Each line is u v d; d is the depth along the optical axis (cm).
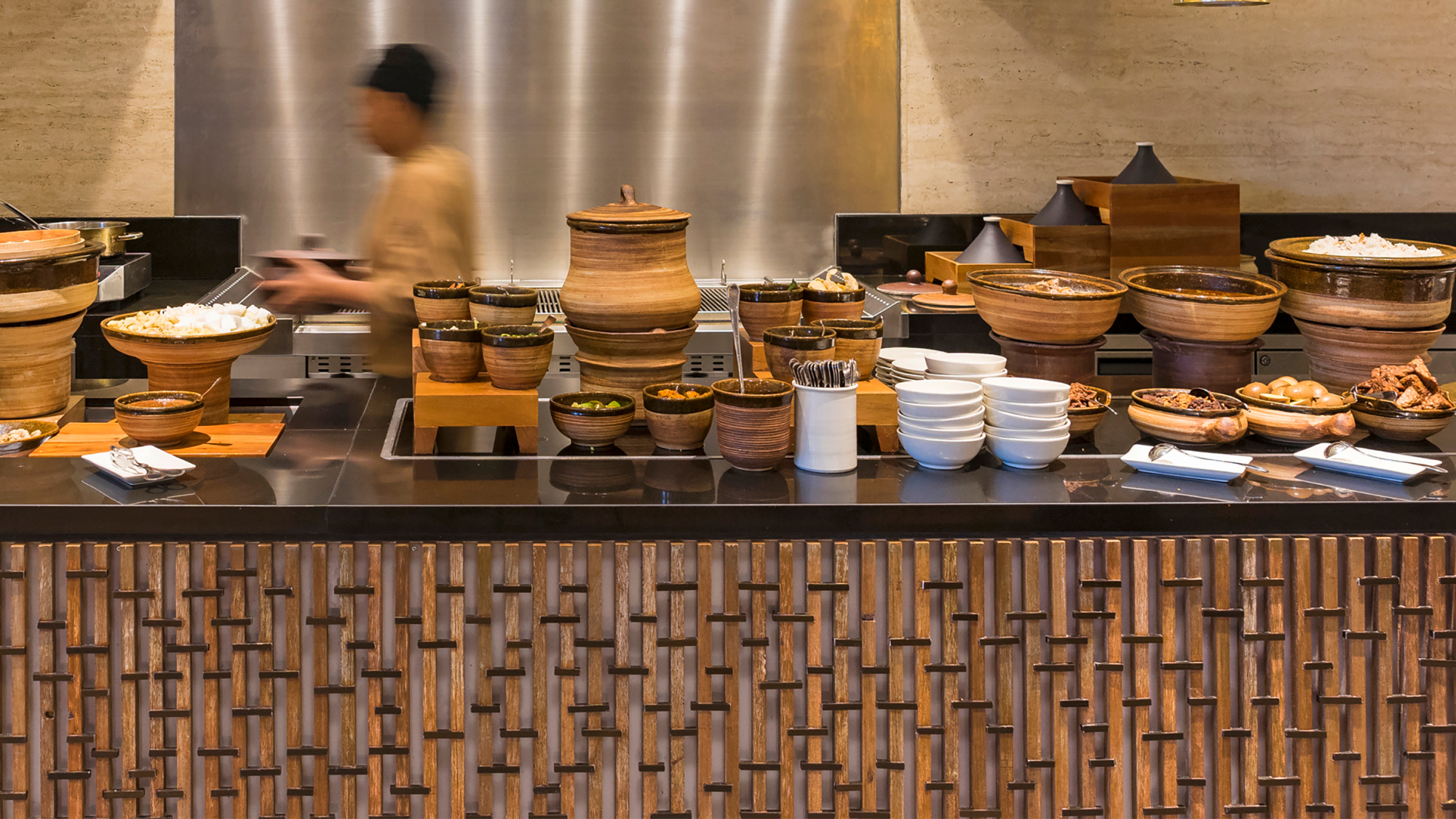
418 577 176
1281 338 403
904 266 457
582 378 225
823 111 453
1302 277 256
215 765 177
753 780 181
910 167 458
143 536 174
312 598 175
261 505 172
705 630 177
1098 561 181
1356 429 226
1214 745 184
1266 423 212
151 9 428
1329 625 181
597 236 212
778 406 191
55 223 402
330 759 179
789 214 458
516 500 176
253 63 433
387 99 304
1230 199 391
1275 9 455
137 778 177
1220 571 180
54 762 176
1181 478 192
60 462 192
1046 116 458
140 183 437
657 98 447
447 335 206
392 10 434
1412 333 247
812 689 179
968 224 459
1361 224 468
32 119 430
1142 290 249
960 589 179
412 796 180
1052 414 194
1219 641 181
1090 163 461
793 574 178
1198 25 455
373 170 442
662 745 182
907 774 183
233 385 256
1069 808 183
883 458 204
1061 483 188
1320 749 183
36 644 176
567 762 179
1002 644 179
